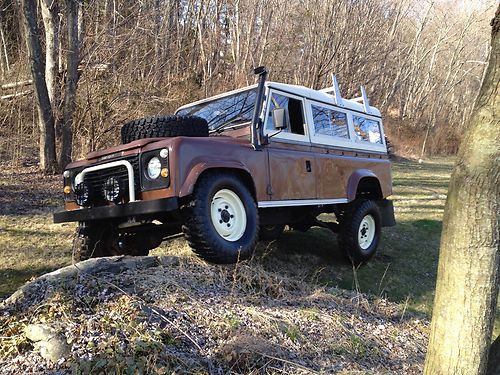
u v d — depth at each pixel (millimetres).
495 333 4926
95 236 4719
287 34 22688
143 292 3529
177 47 18797
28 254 5688
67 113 11180
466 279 2408
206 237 3842
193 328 3186
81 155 11969
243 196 4293
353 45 22500
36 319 3148
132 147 4004
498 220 2383
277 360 3078
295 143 5191
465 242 2416
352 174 6070
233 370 2896
